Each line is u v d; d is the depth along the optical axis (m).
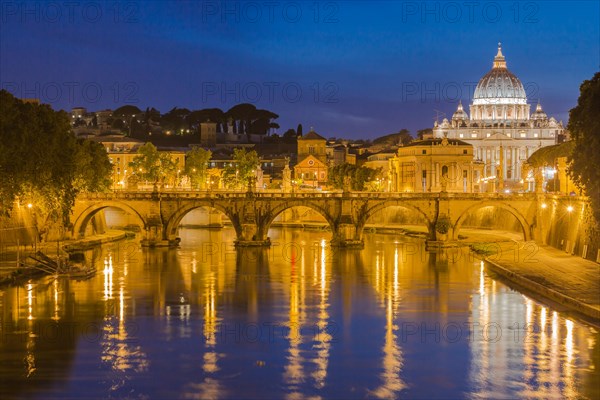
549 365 99.69
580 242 178.25
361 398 88.94
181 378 94.31
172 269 174.88
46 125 183.00
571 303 129.88
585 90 153.88
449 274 169.25
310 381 93.69
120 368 97.69
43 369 96.94
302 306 133.75
